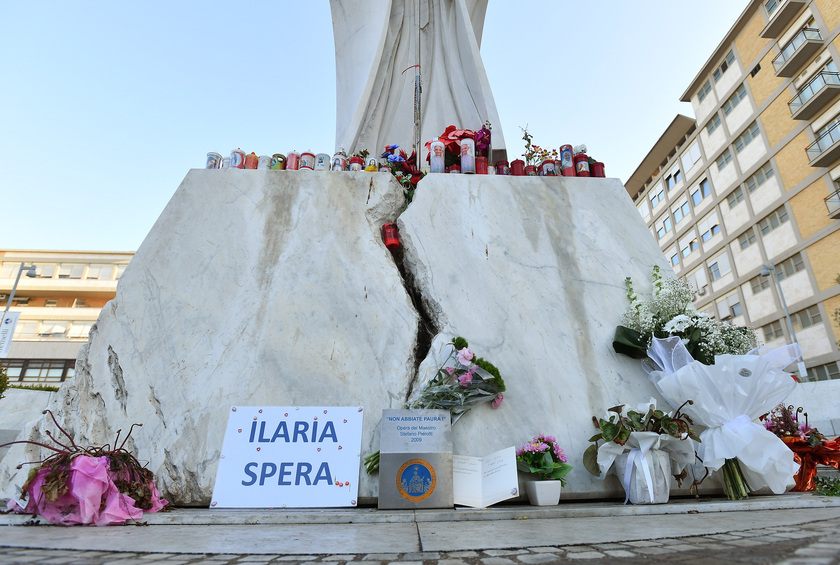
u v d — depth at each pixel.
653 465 2.88
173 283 3.98
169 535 2.06
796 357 3.17
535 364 3.66
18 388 11.30
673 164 31.52
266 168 4.79
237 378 3.55
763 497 3.12
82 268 35.22
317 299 3.91
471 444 3.28
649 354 3.55
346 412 3.36
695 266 28.98
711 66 27.42
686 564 1.28
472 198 4.53
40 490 2.46
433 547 1.72
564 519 2.45
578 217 4.50
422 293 4.07
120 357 3.67
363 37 8.20
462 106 7.21
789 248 22.25
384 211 4.51
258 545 1.80
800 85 22.19
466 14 7.59
